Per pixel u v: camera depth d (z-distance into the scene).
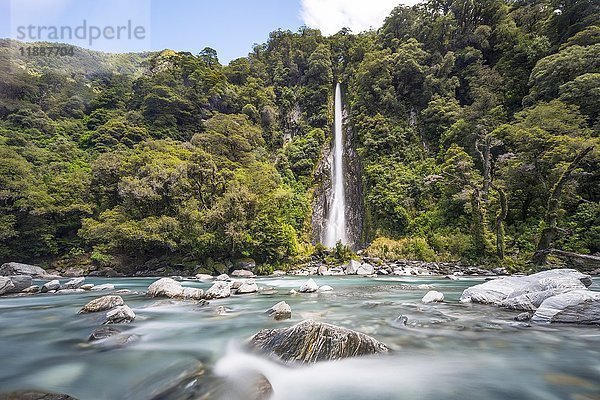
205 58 78.62
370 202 40.41
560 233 24.52
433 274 25.64
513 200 30.16
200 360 5.01
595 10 41.84
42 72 89.38
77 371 4.62
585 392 3.87
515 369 4.64
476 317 8.05
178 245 27.62
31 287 13.83
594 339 6.07
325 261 30.73
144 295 12.40
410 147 45.81
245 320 7.93
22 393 3.67
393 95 50.38
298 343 4.92
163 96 55.69
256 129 51.59
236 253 28.53
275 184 37.91
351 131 52.78
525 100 38.66
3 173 32.66
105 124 51.44
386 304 10.27
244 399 3.38
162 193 29.12
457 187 33.19
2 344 5.95
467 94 50.19
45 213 32.84
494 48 52.19
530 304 8.80
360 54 68.31
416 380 4.28
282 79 69.56
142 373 4.50
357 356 4.88
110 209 33.22
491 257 26.58
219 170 33.50
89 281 22.09
